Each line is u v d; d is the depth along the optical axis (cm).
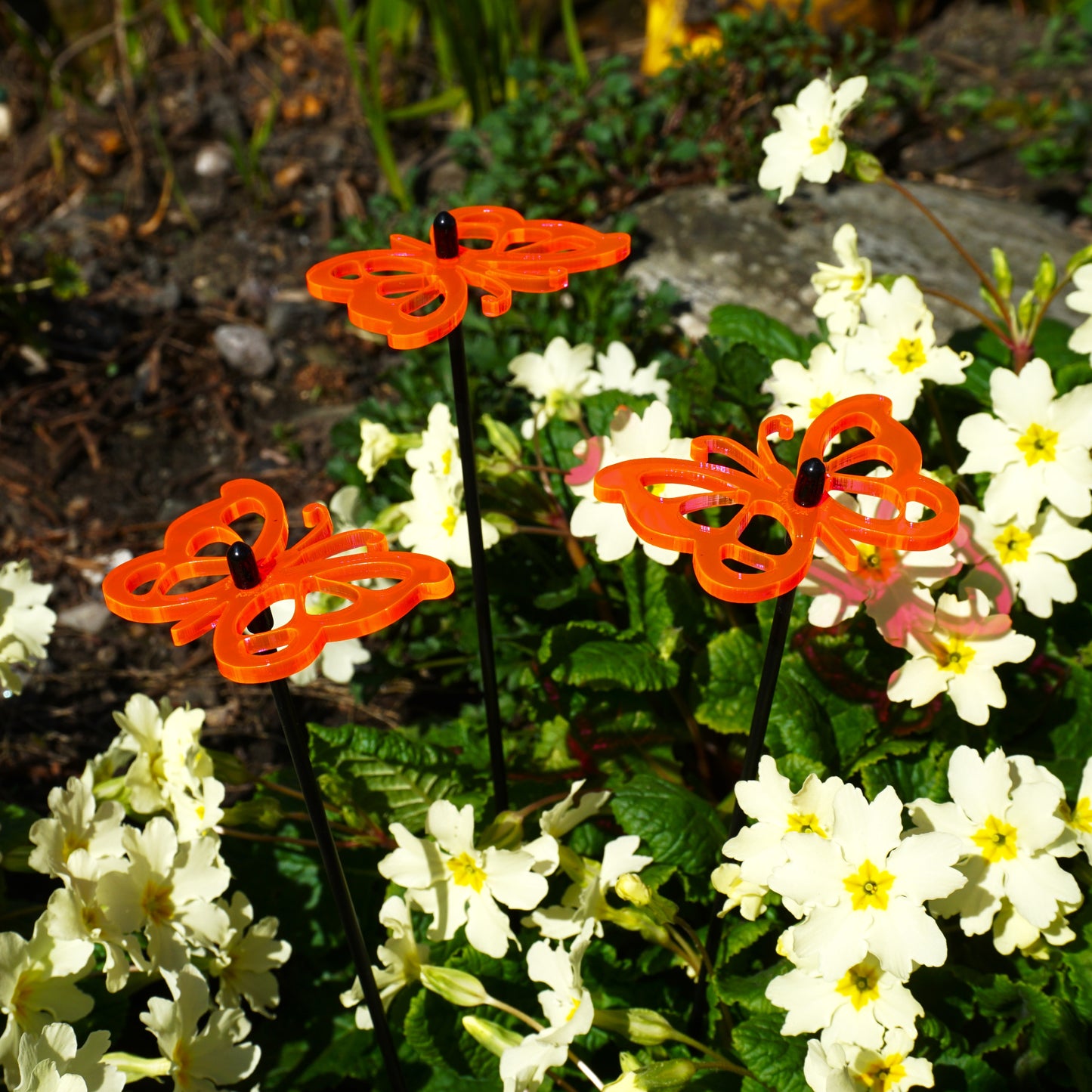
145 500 77
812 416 49
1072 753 49
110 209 101
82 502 77
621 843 44
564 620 57
